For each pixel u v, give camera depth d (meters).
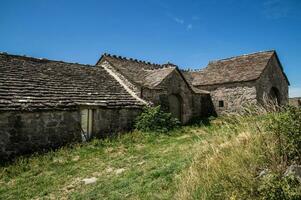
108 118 16.17
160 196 6.54
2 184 9.43
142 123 16.73
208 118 22.75
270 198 4.64
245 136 6.75
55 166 10.99
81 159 11.83
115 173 9.63
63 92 15.60
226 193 5.28
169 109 20.62
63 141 14.10
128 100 17.92
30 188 8.96
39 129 13.28
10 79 14.64
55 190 8.70
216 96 24.66
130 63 23.14
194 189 5.87
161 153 11.28
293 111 6.24
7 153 12.09
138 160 10.87
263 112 7.41
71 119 14.55
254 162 5.82
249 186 5.16
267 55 24.70
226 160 6.14
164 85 20.22
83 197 7.76
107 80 19.89
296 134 5.86
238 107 23.19
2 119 12.09
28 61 17.72
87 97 16.14
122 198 7.13
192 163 7.16
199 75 27.12
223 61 27.34
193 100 23.34
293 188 4.73
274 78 25.31
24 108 12.73
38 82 15.59
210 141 8.03
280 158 5.74
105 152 12.74
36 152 12.47
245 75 23.31
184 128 17.94
